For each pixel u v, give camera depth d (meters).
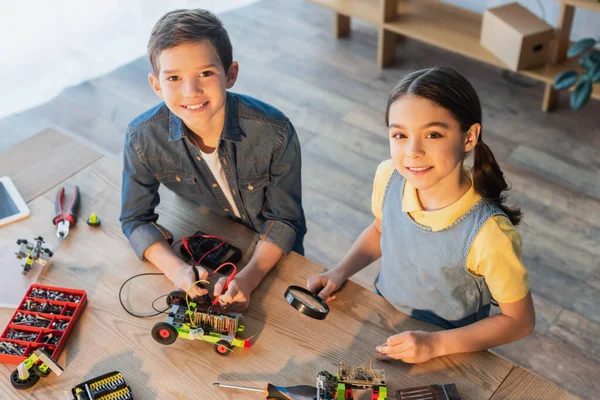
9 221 1.42
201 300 1.22
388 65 3.37
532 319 1.17
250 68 3.36
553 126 2.92
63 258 1.34
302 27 3.71
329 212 2.55
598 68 2.65
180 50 1.16
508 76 3.24
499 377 1.11
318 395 1.05
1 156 1.59
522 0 3.21
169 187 1.48
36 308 1.21
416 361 1.12
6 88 3.15
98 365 1.14
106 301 1.25
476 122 1.06
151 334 1.18
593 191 2.59
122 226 1.38
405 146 1.05
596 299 2.19
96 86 3.25
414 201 1.19
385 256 1.31
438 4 3.36
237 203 1.47
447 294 1.23
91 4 3.29
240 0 3.88
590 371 1.98
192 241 1.37
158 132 1.35
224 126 1.33
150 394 1.09
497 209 1.14
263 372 1.13
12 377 1.11
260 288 1.29
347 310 1.24
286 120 1.39
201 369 1.13
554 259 2.32
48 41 3.21
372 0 3.43
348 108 3.09
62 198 1.46
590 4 2.58
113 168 1.56
